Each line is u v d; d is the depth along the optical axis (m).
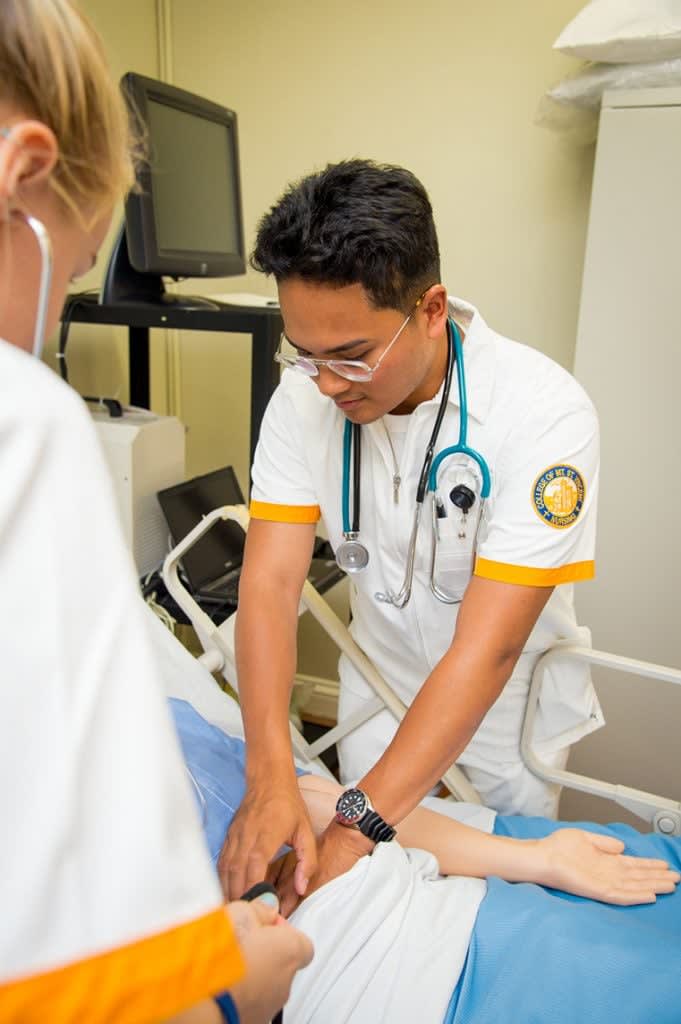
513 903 1.10
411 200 0.98
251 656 1.25
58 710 0.40
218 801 1.20
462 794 1.53
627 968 0.99
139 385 2.31
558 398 1.17
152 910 0.41
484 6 2.17
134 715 0.42
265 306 2.01
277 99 2.42
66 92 0.46
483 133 2.24
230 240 2.15
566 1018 0.95
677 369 1.88
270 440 1.36
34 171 0.46
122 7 2.31
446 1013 0.98
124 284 1.91
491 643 1.09
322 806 1.29
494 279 2.33
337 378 1.03
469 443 1.22
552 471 1.13
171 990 0.41
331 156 2.41
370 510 1.34
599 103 1.91
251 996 0.56
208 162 2.03
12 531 0.40
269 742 1.17
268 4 2.36
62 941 0.38
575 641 1.47
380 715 1.62
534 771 1.53
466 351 1.23
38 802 0.39
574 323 2.29
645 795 1.47
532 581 1.10
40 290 0.49
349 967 1.01
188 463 2.78
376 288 0.95
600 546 2.02
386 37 2.27
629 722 2.07
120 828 0.41
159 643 1.59
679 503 1.94
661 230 1.83
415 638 1.44
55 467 0.42
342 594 2.67
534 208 2.25
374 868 1.07
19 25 0.44
